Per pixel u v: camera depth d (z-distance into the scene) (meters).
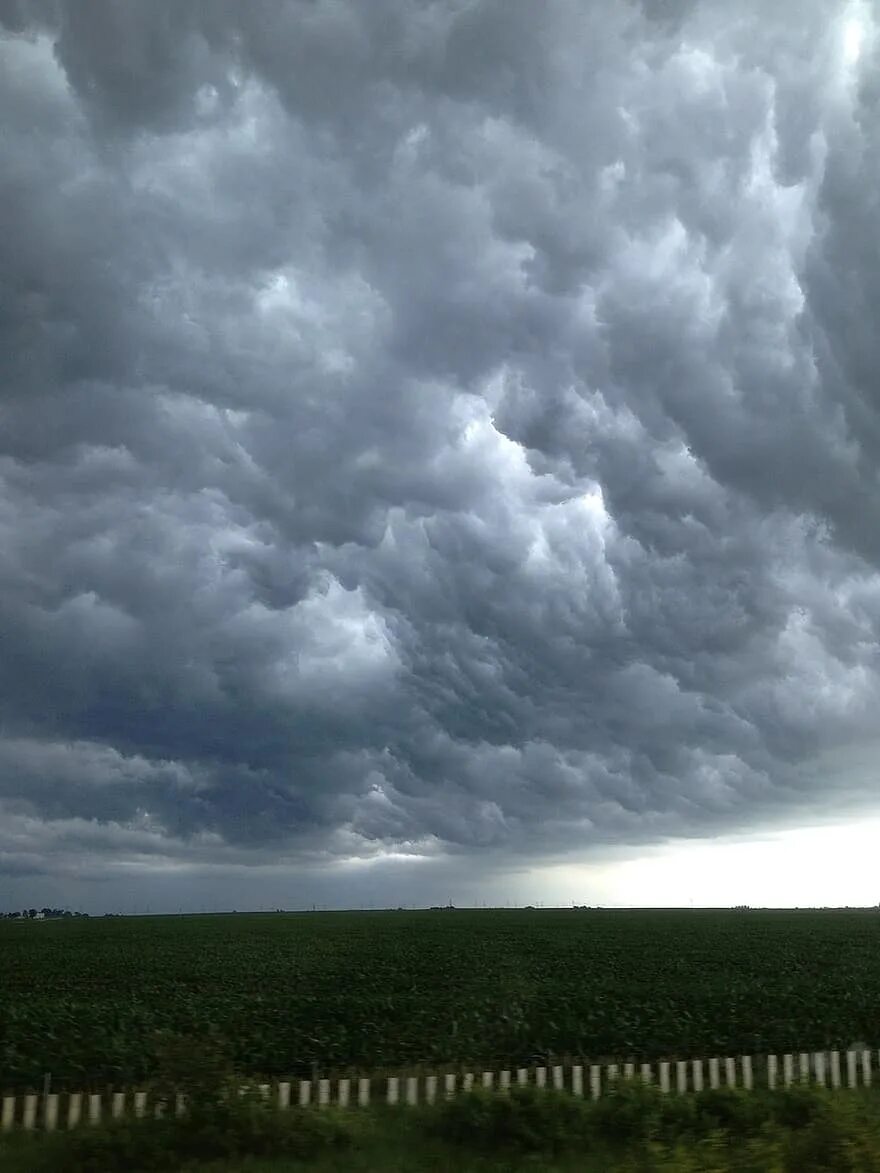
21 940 87.19
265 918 138.25
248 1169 13.03
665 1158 12.84
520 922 111.00
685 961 57.28
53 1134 14.42
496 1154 14.02
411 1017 32.38
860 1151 12.98
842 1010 34.31
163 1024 31.14
